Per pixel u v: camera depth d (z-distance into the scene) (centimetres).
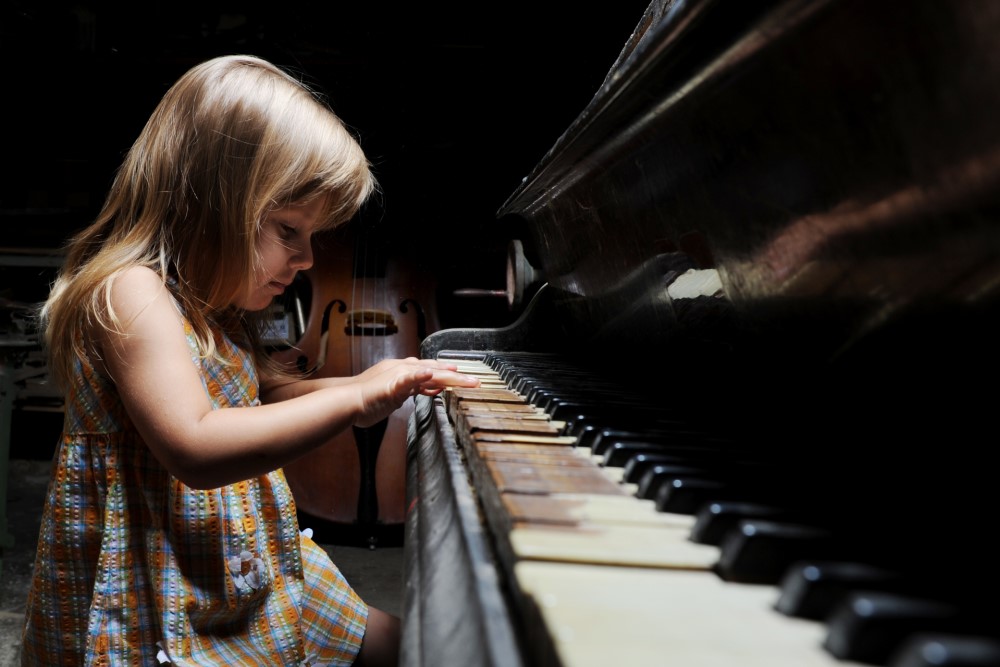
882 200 42
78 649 87
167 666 84
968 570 28
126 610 85
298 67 324
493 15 318
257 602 91
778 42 43
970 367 37
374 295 279
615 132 77
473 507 49
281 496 97
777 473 44
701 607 27
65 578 87
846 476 44
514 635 29
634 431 57
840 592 26
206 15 330
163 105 93
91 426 86
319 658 99
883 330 45
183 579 85
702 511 35
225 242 89
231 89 89
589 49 312
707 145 62
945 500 38
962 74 32
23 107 340
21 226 346
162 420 76
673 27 48
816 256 51
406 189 315
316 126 94
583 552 32
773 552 30
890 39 36
